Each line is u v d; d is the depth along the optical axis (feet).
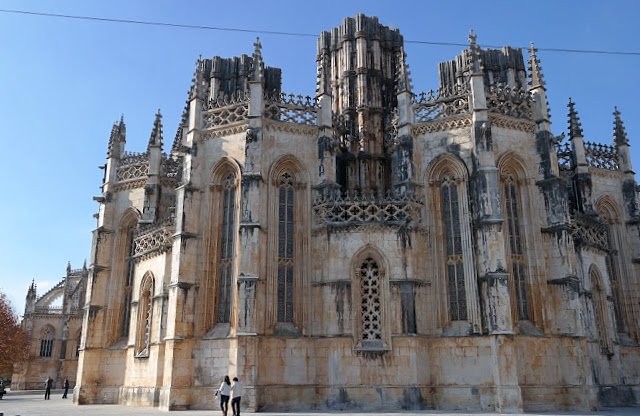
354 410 119.24
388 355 121.70
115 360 163.63
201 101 143.64
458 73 205.87
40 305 368.27
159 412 119.03
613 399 140.97
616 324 166.71
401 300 124.67
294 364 124.77
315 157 140.36
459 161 134.10
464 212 131.64
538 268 131.23
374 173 161.79
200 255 134.21
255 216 127.13
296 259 133.39
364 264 129.39
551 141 137.08
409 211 131.85
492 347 118.83
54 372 347.15
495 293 120.16
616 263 172.76
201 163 140.05
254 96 135.85
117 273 172.96
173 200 177.37
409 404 118.83
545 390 122.21
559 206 132.46
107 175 181.16
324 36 193.77
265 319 126.11
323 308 128.26
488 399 117.70
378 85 178.60
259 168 130.52
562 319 127.85
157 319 146.20
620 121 183.93
